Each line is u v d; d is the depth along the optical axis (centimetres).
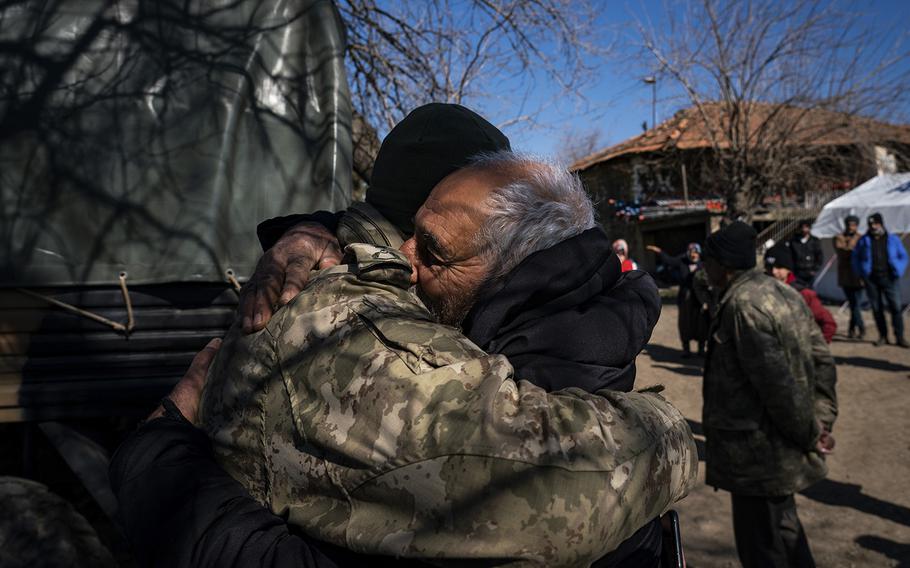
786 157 1420
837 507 428
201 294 216
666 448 82
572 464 73
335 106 232
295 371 84
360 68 556
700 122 1597
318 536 78
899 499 435
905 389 701
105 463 210
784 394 254
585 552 72
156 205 213
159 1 221
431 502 72
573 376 87
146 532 86
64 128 210
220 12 226
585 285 94
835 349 921
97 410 206
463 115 116
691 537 394
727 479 276
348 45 541
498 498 71
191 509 84
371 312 84
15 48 210
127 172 212
